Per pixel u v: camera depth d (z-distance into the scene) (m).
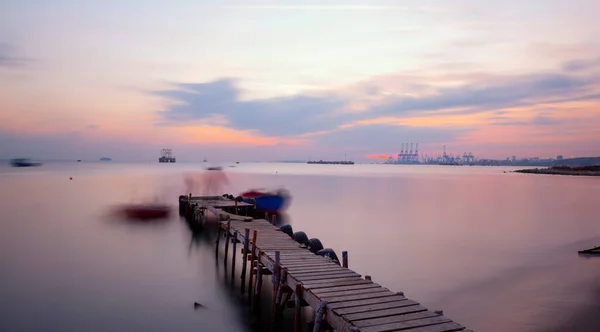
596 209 40.72
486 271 17.98
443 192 62.47
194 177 104.69
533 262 19.58
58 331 11.76
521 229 28.88
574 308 13.46
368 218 33.84
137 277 16.86
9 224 30.05
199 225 28.81
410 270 18.20
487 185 81.25
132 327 12.07
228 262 19.41
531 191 65.19
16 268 18.09
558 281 16.47
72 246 22.72
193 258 20.08
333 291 9.86
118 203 43.75
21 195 51.75
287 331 11.75
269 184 79.69
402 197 53.34
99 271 17.73
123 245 23.05
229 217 22.30
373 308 8.75
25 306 13.61
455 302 14.16
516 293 15.02
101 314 13.02
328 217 34.28
